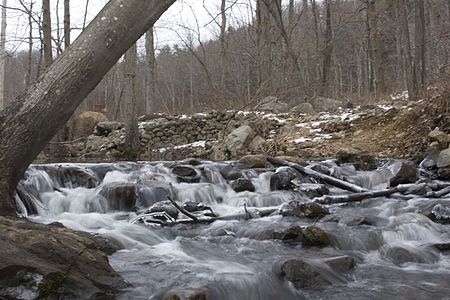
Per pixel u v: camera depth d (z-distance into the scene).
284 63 21.72
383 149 12.39
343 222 6.28
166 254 5.00
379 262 4.98
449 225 6.30
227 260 4.80
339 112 16.25
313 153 12.91
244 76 27.06
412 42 33.06
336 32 27.62
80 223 6.29
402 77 27.27
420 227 5.96
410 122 12.94
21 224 3.91
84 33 4.75
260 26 21.69
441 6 26.30
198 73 43.91
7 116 4.64
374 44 22.09
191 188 8.35
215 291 3.83
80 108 35.28
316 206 6.84
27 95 4.66
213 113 17.52
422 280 4.43
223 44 23.56
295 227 5.70
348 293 4.07
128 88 16.73
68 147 18.16
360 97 21.50
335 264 4.56
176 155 15.86
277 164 10.26
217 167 9.66
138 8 4.81
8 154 4.58
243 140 14.42
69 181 8.41
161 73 53.50
